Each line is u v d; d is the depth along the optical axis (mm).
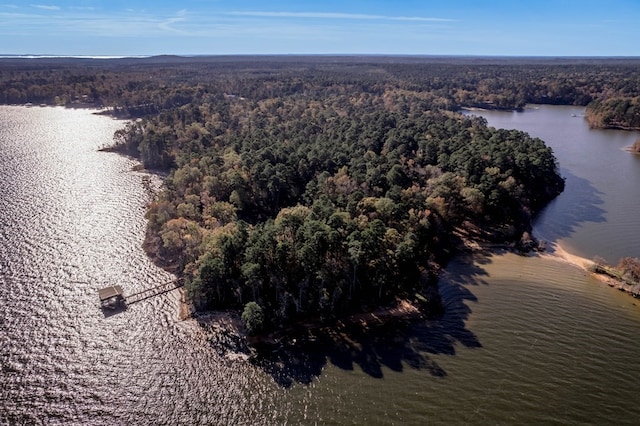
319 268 95750
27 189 164250
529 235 134875
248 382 79312
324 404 74812
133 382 79125
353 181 138875
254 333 90688
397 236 106250
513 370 82062
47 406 74125
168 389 77688
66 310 97250
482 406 74625
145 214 141500
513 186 146750
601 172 198875
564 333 91625
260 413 73062
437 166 160250
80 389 77562
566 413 73375
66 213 144750
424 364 83500
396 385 78625
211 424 71125
